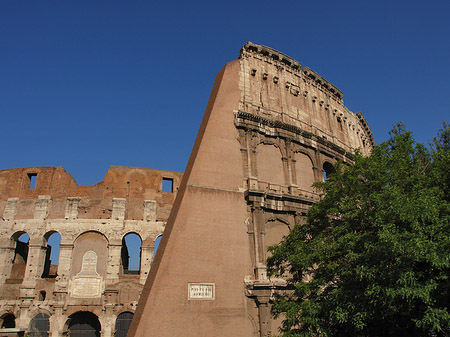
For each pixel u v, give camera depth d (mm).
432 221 24359
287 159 46688
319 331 27859
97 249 52469
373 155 32312
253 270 38156
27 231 53000
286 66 53062
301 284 30156
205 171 39406
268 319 36156
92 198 54562
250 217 40219
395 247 22562
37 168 56250
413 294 22438
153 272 34531
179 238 35156
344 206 30094
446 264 22328
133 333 31328
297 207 44375
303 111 52750
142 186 56250
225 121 43062
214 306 34469
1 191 55500
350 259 25969
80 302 49625
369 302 24703
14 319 53219
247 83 47188
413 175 29188
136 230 53844
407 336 28703
